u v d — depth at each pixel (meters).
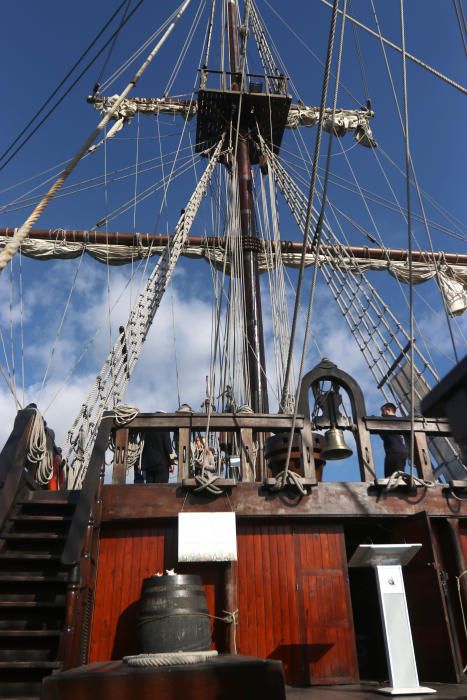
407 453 8.47
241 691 3.52
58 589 5.77
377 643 7.76
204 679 3.53
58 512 6.68
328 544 7.05
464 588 6.86
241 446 7.45
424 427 7.75
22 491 6.80
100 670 3.68
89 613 6.23
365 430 7.62
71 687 3.53
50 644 5.30
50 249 18.09
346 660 6.38
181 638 5.41
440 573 6.61
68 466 9.98
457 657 6.56
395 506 7.14
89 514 5.86
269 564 6.87
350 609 6.69
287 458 6.95
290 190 17.25
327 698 4.96
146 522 6.87
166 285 15.53
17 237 3.92
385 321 13.43
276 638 6.45
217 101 16.75
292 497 7.06
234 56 18.52
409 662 5.28
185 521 6.61
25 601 5.60
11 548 6.16
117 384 12.47
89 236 18.39
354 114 21.47
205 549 6.50
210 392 8.14
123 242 18.61
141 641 5.50
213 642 6.37
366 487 7.23
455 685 5.75
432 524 7.34
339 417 7.62
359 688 5.80
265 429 7.59
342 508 7.05
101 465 6.68
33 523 6.41
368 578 8.23
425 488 7.32
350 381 7.83
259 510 6.91
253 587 6.71
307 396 7.75
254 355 11.93
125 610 6.46
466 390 2.10
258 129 17.11
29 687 4.88
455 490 7.36
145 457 8.84
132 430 7.41
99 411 11.22
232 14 19.33
